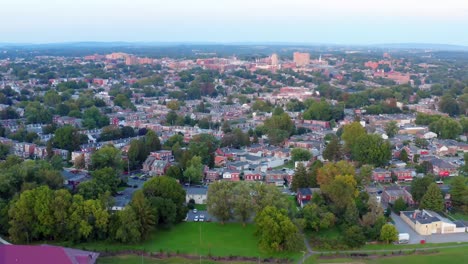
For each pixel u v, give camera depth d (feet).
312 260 653.30
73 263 560.61
